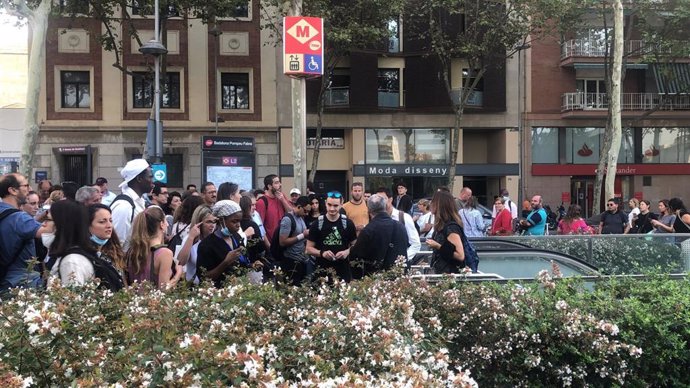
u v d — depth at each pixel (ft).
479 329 12.24
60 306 8.55
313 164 83.92
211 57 86.38
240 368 6.48
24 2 46.37
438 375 8.10
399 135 92.68
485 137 98.99
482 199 97.30
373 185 91.40
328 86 86.99
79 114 84.12
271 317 9.87
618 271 23.47
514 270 20.79
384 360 7.93
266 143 87.81
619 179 97.60
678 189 96.73
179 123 85.61
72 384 6.12
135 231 14.96
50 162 83.66
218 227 16.58
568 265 20.89
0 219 15.34
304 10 64.90
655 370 12.95
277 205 28.02
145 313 9.03
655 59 81.92
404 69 92.17
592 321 12.32
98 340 7.89
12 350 6.85
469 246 18.30
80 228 12.82
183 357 6.38
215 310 9.86
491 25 75.20
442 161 93.45
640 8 78.95
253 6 86.94
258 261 17.15
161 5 69.97
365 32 71.92
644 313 13.08
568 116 92.02
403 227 19.06
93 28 83.56
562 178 94.32
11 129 93.97
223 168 51.90
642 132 96.17
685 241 24.90
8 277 15.29
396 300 10.95
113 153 84.99
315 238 20.30
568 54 91.91
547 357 12.30
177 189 86.28
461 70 90.38
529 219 37.55
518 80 92.84
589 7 77.00
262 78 87.61
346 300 10.30
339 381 6.53
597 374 12.44
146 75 85.35
